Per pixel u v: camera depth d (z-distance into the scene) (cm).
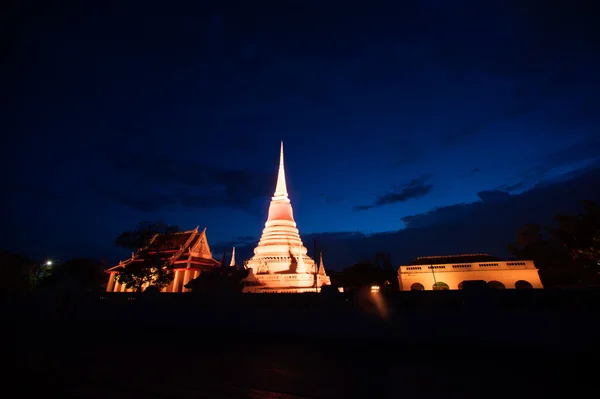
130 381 991
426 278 4828
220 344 1569
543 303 1416
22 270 4644
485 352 1352
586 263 4091
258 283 3550
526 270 4462
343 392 895
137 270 2998
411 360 1232
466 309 1515
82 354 1345
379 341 1600
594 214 3950
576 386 923
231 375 1057
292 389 922
